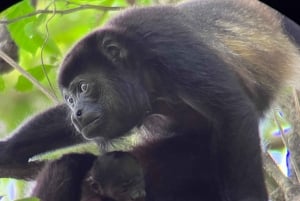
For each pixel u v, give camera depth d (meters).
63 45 10.30
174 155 9.42
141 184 9.31
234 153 8.27
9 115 10.30
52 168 9.38
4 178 9.71
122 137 9.17
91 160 9.54
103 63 9.02
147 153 9.56
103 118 8.76
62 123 9.71
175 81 8.84
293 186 8.45
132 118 9.09
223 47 9.37
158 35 9.05
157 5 9.55
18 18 9.38
